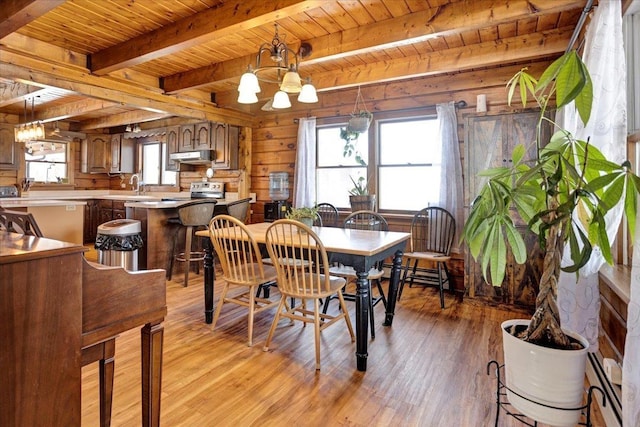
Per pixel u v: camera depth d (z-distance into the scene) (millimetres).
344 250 2240
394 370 2189
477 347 2506
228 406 1817
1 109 5695
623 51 1795
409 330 2814
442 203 3934
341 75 4094
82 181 7184
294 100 5207
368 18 2875
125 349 2436
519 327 1639
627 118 1988
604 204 1264
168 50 3004
